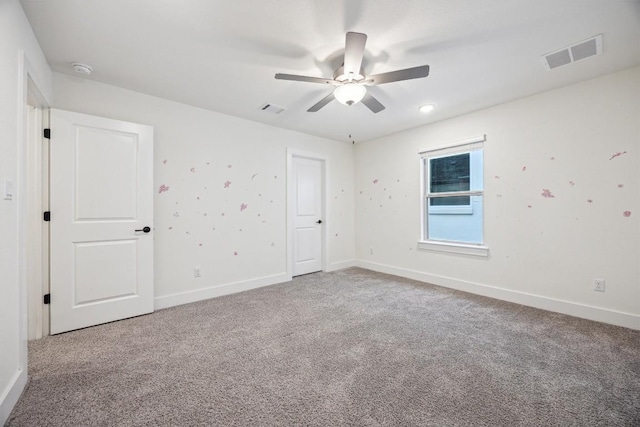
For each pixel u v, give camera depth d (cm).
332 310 282
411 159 403
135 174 264
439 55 212
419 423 133
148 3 158
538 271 286
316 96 286
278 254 388
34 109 220
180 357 192
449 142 355
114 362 185
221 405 145
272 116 346
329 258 460
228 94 281
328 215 458
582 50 206
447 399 150
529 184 290
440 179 383
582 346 205
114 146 253
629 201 235
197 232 316
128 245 260
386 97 288
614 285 243
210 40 193
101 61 220
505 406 144
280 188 392
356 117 351
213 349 203
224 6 161
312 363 185
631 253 235
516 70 235
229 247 341
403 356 194
